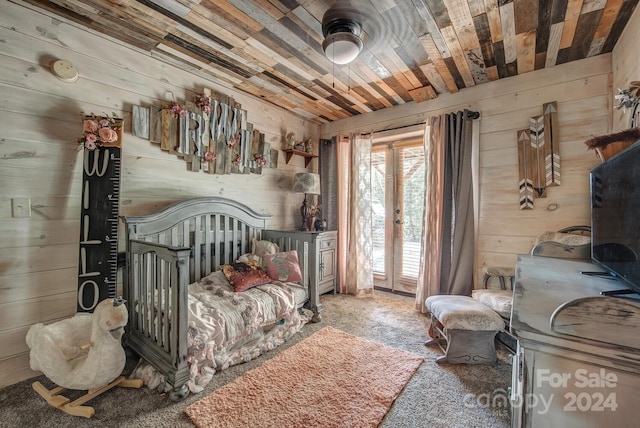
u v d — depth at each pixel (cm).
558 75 245
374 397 159
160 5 175
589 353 67
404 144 354
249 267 257
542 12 178
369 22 186
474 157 284
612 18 184
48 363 147
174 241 236
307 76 269
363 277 354
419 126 323
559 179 244
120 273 218
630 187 113
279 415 145
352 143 364
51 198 186
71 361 158
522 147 261
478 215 284
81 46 197
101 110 207
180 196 254
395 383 172
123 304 160
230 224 288
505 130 270
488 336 194
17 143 173
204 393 162
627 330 66
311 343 225
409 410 150
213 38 209
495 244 275
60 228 190
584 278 138
